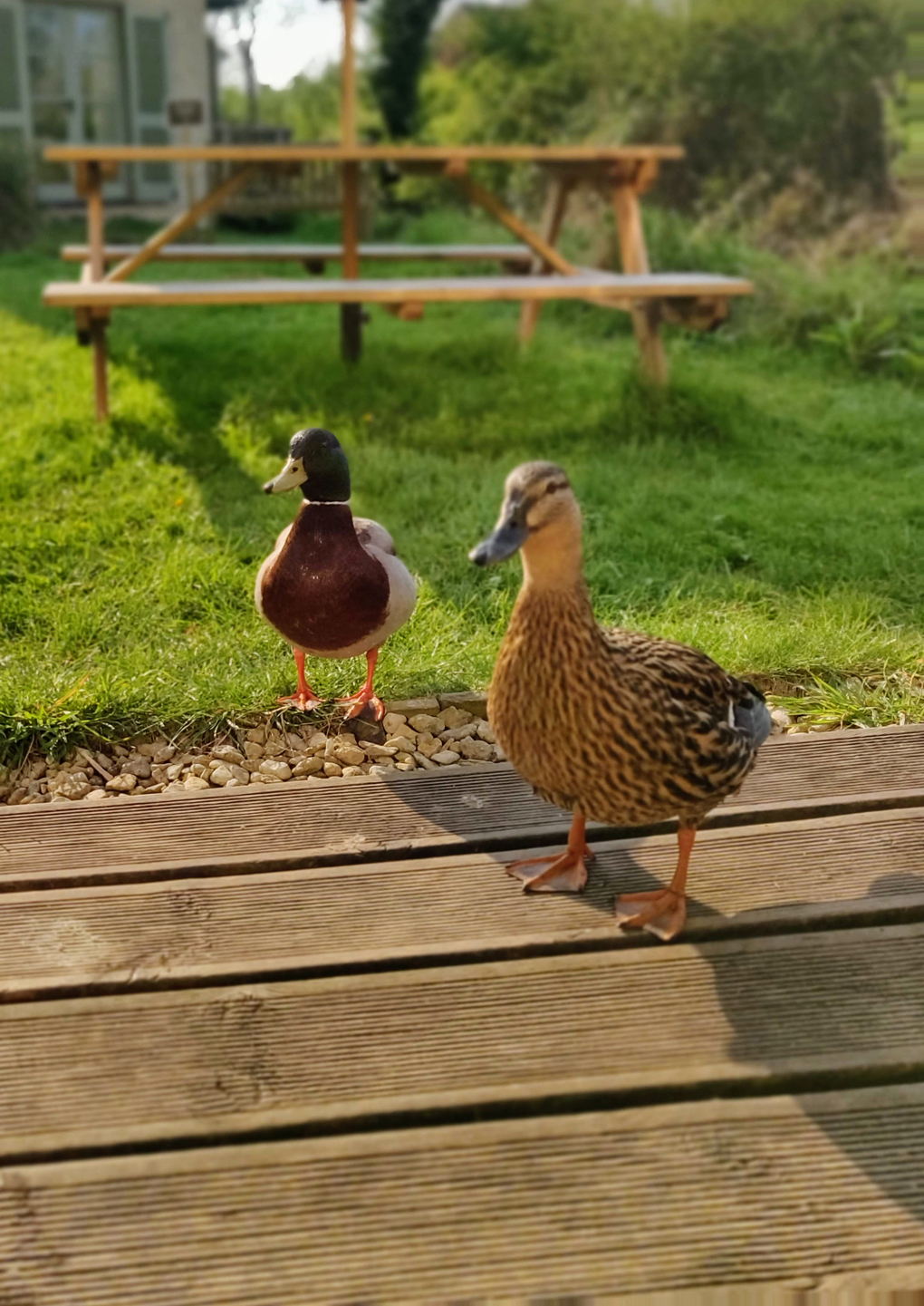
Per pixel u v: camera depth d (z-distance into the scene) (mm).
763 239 4180
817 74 4301
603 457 2340
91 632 1592
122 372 2855
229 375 2883
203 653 1530
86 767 1357
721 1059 922
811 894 1113
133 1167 829
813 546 1905
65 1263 768
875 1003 982
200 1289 753
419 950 1037
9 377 2818
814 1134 858
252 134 7078
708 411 2535
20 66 6473
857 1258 774
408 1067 917
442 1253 775
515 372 2967
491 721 1006
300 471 1272
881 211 4164
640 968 1016
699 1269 767
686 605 1679
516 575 1771
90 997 990
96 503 2006
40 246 5477
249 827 1221
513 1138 854
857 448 2445
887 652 1542
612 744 936
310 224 6863
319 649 1354
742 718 1036
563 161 2998
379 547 1375
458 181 2762
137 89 6855
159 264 4883
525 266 3295
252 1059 924
